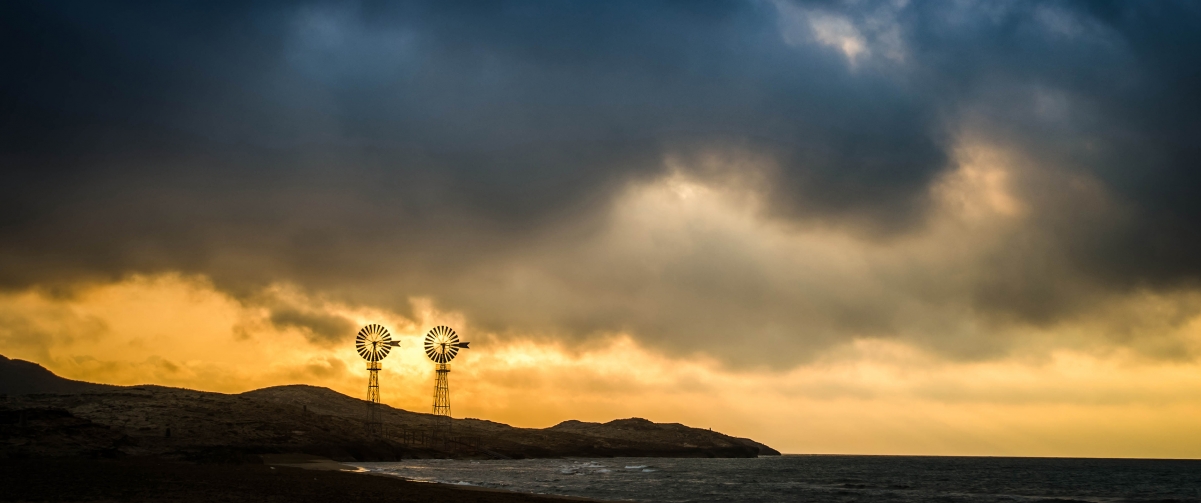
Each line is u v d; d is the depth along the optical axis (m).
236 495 45.06
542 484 82.44
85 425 100.50
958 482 128.88
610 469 152.88
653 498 65.50
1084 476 169.00
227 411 168.00
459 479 88.06
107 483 49.25
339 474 81.94
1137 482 138.75
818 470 196.12
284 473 76.62
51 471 57.88
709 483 98.38
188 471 68.81
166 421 144.12
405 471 109.38
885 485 110.06
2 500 38.09
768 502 64.31
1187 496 95.31
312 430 167.88
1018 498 82.19
